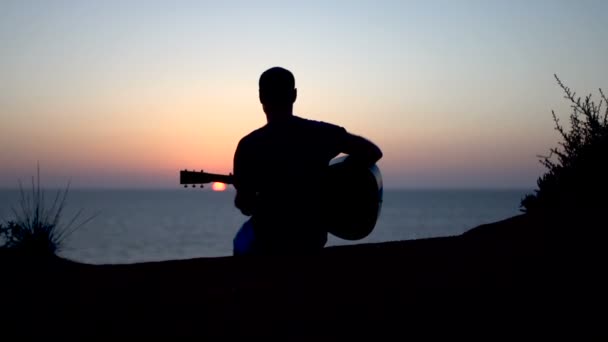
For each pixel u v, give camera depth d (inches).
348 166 184.5
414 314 116.6
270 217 175.9
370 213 186.9
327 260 161.6
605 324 109.4
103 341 106.5
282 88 177.0
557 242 169.0
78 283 142.8
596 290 126.3
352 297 126.5
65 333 110.6
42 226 276.5
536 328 109.0
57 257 244.1
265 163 175.8
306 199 175.8
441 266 149.6
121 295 132.2
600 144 269.7
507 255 157.4
